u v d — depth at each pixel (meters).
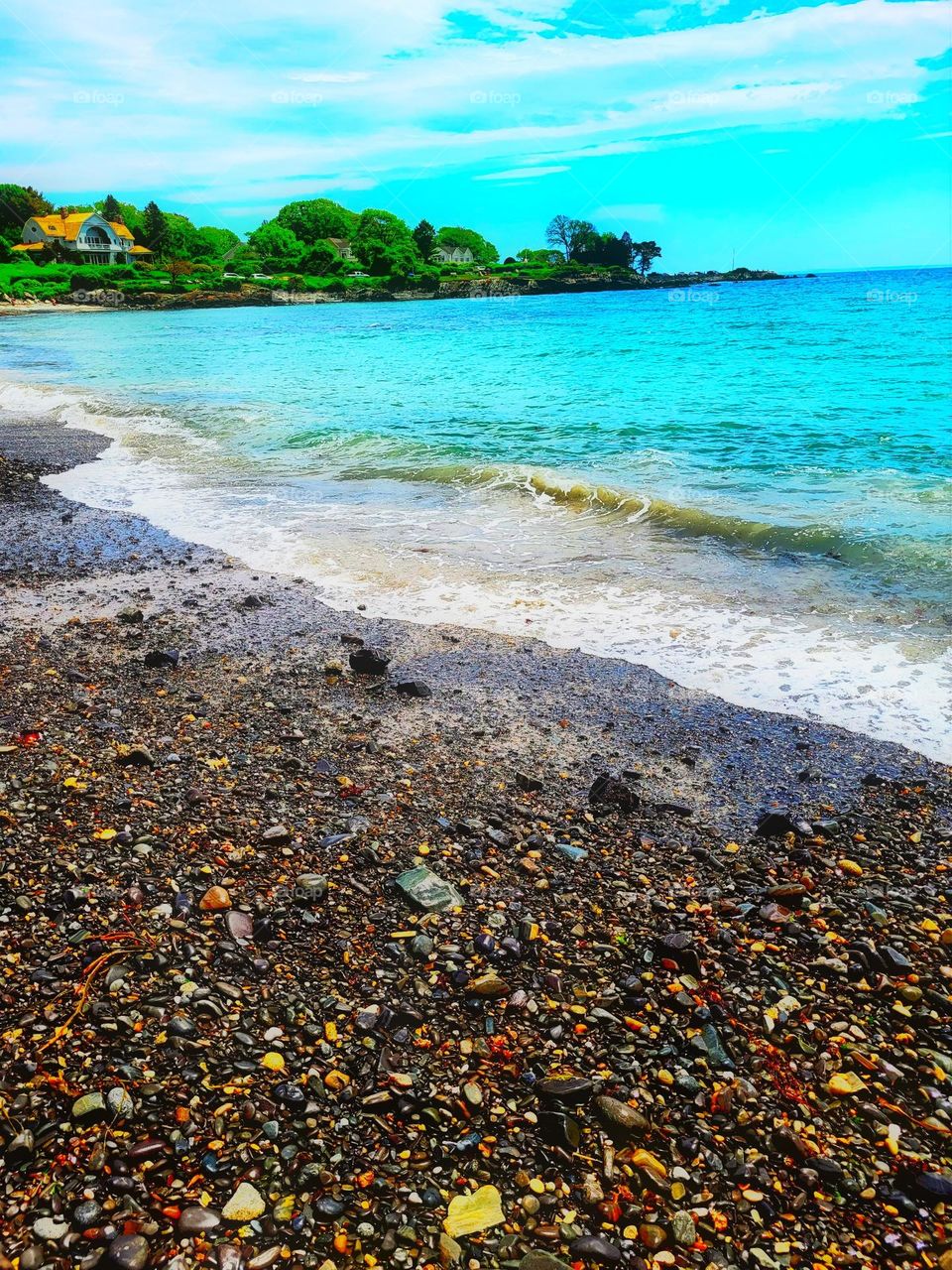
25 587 9.59
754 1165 3.03
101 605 9.02
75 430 19.84
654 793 5.59
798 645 7.66
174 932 4.12
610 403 23.73
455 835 5.09
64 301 126.50
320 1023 3.63
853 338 44.94
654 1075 3.42
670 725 6.42
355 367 35.59
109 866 4.59
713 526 11.05
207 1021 3.59
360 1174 2.95
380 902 4.46
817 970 4.00
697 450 16.59
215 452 17.05
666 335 53.06
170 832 4.93
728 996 3.85
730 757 5.98
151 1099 3.18
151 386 28.30
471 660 7.60
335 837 4.98
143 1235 2.68
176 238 175.12
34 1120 3.07
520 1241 2.73
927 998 3.82
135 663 7.53
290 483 14.40
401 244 185.62
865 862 4.81
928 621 7.99
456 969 3.99
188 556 10.66
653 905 4.50
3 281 126.94
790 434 18.23
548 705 6.76
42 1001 3.65
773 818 5.15
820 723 6.37
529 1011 3.75
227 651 7.80
